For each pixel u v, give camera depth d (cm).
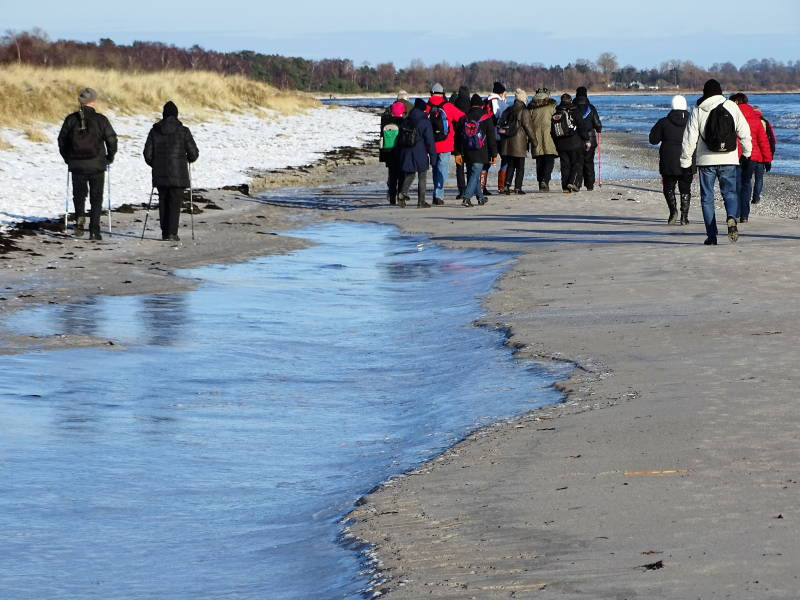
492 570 1051
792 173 8912
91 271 3559
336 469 1546
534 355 2155
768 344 2064
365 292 3216
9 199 5506
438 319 2711
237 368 2222
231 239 4475
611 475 1330
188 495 1434
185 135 4331
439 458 1507
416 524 1223
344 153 10469
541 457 1443
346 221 5222
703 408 1619
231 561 1184
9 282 3288
